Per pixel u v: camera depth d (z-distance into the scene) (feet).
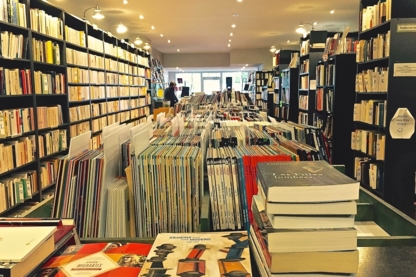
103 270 2.45
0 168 10.67
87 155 4.17
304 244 2.27
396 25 10.66
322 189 2.25
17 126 11.65
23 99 12.79
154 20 26.58
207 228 3.55
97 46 20.12
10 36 11.32
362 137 13.33
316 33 21.35
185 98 21.16
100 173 3.88
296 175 2.55
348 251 2.28
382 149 11.50
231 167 4.08
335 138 16.67
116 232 3.92
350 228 2.29
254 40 38.42
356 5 22.48
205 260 2.55
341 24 29.30
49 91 14.16
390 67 10.82
